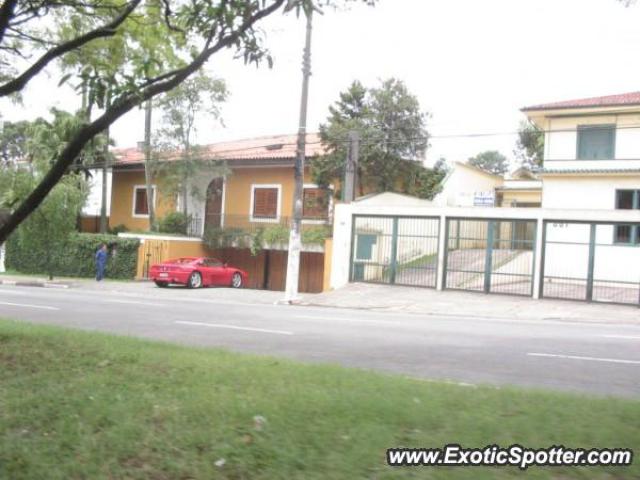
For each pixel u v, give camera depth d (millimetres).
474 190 38156
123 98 7391
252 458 4281
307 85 22219
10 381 6598
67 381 6598
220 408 5387
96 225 40750
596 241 23344
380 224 24656
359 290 23406
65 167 7465
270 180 33781
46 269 33750
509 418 5141
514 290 21984
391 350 10570
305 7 7336
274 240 29641
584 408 5535
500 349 10828
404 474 3965
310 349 10617
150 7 8953
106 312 16188
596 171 27312
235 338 11898
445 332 13172
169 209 36750
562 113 28047
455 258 23062
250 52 7797
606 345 11578
